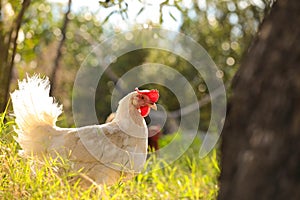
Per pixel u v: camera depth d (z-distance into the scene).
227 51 16.34
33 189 5.13
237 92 3.45
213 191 6.57
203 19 16.27
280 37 3.25
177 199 6.39
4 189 5.27
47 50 14.77
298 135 3.09
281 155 3.13
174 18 6.65
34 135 6.42
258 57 3.35
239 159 3.35
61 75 15.73
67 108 15.12
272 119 3.19
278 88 3.20
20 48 9.73
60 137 6.37
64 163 5.76
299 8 3.20
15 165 5.62
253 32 14.91
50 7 13.48
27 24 9.72
